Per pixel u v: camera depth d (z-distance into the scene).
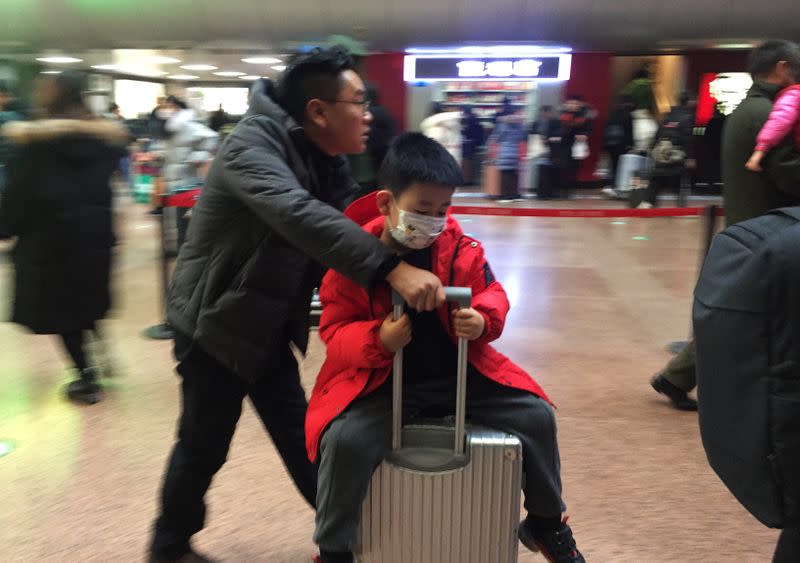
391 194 1.45
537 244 7.93
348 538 1.50
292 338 1.98
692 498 2.58
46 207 3.15
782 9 12.30
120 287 5.79
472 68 14.27
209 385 1.87
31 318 3.28
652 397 3.57
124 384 3.70
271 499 2.54
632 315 5.08
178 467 1.93
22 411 3.34
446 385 1.60
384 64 14.45
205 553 2.21
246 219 1.73
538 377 3.83
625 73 14.69
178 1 13.29
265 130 1.68
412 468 1.46
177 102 10.73
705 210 4.43
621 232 8.92
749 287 1.23
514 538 1.49
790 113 2.89
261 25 13.52
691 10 12.56
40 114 3.28
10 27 13.88
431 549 1.50
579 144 12.78
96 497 2.54
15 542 2.26
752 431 1.25
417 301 1.37
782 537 1.53
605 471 2.77
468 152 14.02
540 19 13.04
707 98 13.84
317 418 1.57
